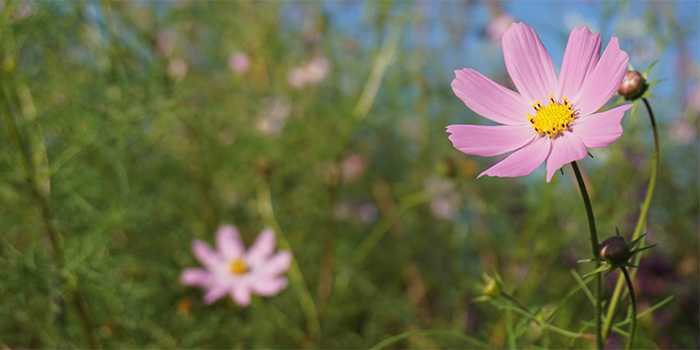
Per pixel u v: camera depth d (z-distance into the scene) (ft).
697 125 3.04
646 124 2.64
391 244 3.28
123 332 2.36
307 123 3.11
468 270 3.11
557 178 2.44
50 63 2.13
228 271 2.51
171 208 2.91
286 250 2.62
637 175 2.69
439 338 2.74
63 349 2.17
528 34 1.58
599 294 1.46
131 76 2.33
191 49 3.64
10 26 1.93
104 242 2.15
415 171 3.51
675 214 2.89
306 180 3.23
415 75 3.35
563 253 2.77
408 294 3.13
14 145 2.00
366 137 3.55
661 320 2.50
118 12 2.61
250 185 3.14
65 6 2.07
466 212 3.18
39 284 1.93
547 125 1.51
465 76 1.58
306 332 2.70
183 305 2.41
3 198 2.29
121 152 2.39
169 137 3.21
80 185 2.35
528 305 2.46
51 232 1.99
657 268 2.57
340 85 3.32
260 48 3.43
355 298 3.07
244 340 2.72
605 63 1.48
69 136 2.13
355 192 3.34
